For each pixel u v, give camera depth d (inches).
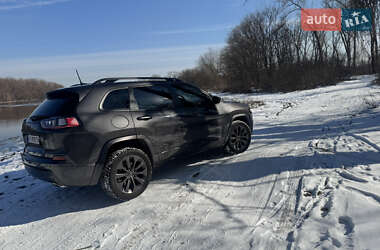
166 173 166.6
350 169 141.3
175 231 101.6
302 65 1210.0
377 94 516.7
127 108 135.0
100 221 115.3
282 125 309.0
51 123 117.7
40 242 104.2
